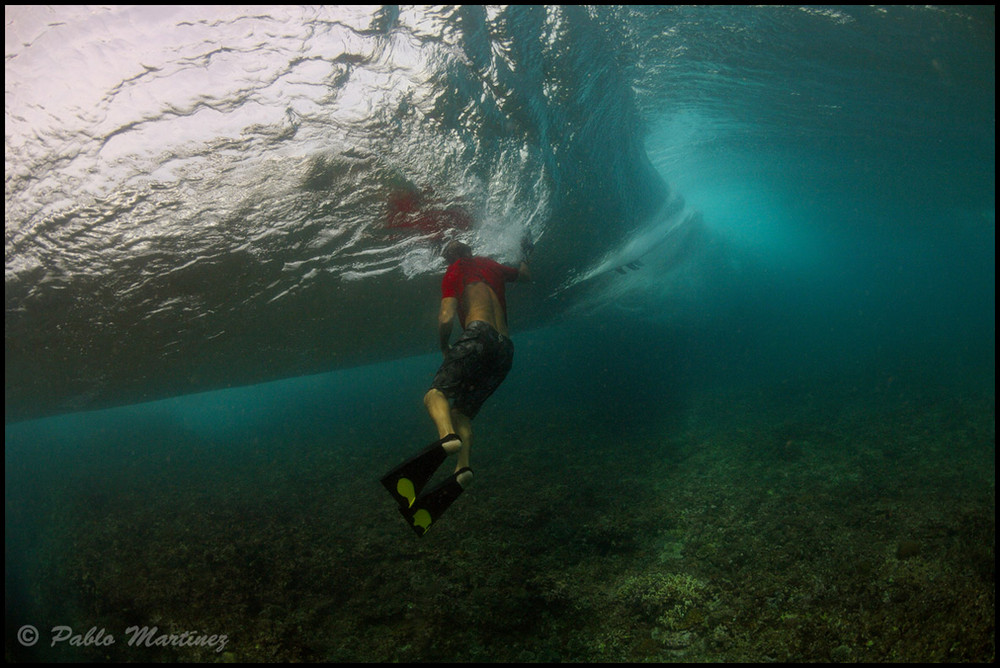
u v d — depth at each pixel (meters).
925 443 8.82
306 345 6.79
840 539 5.05
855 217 25.78
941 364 19.58
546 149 4.72
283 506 7.71
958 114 7.99
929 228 30.27
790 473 7.61
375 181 3.97
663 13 4.47
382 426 15.41
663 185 9.56
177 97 3.06
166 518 7.66
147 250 3.72
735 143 10.01
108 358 5.02
